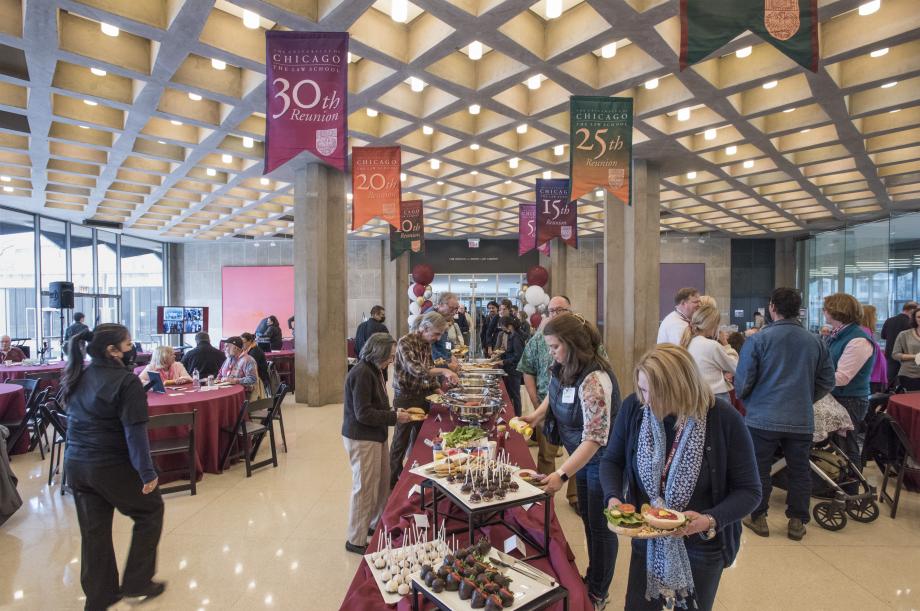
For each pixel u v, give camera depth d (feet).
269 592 8.79
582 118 15.89
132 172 29.60
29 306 37.86
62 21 14.51
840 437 12.94
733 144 24.27
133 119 20.33
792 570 9.47
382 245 57.93
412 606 4.53
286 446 18.17
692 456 5.10
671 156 26.22
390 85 17.94
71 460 7.84
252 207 38.37
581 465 6.50
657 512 4.89
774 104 19.56
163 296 57.62
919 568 9.55
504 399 13.69
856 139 23.39
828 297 12.73
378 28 15.52
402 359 12.14
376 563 5.34
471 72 18.48
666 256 56.65
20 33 13.94
